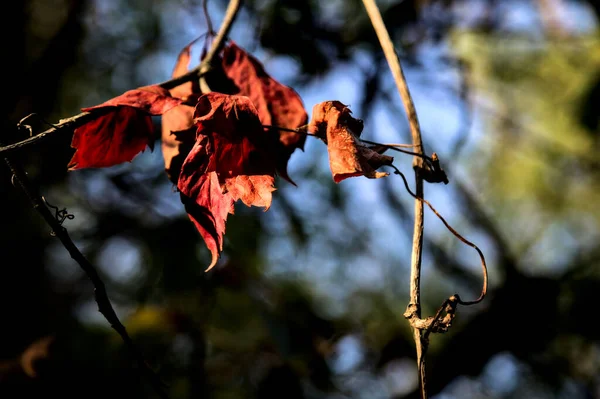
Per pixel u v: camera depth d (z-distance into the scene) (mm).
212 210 844
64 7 1799
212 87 917
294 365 1369
